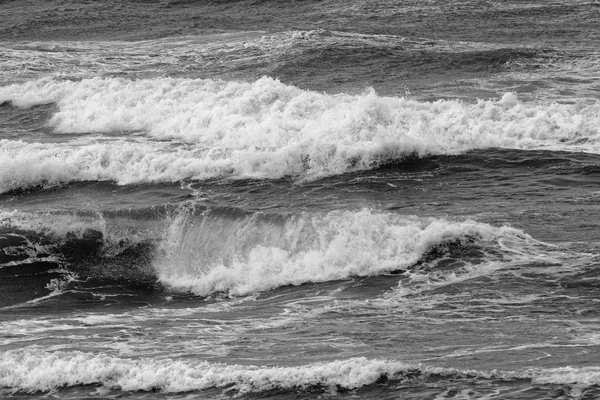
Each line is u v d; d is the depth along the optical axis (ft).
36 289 204.54
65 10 509.76
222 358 156.25
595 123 270.46
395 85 341.21
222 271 202.08
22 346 165.48
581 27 439.22
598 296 175.32
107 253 215.10
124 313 188.85
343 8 498.28
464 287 183.93
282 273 198.59
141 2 529.86
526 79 338.95
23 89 336.29
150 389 144.97
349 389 141.49
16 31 465.47
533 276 185.06
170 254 211.82
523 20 458.50
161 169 255.50
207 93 300.81
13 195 252.01
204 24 467.93
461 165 252.62
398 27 449.48
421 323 169.27
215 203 232.94
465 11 479.41
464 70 360.48
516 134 269.23
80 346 164.76
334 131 265.54
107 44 427.74
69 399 143.84
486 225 203.21
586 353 150.10
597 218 211.00
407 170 252.21
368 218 204.44
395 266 194.49
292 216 209.36
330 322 173.37
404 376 143.23
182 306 192.54
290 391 141.69
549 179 240.12
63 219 223.30
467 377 142.20
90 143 287.69
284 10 504.43
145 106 303.07
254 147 267.59
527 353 151.33
